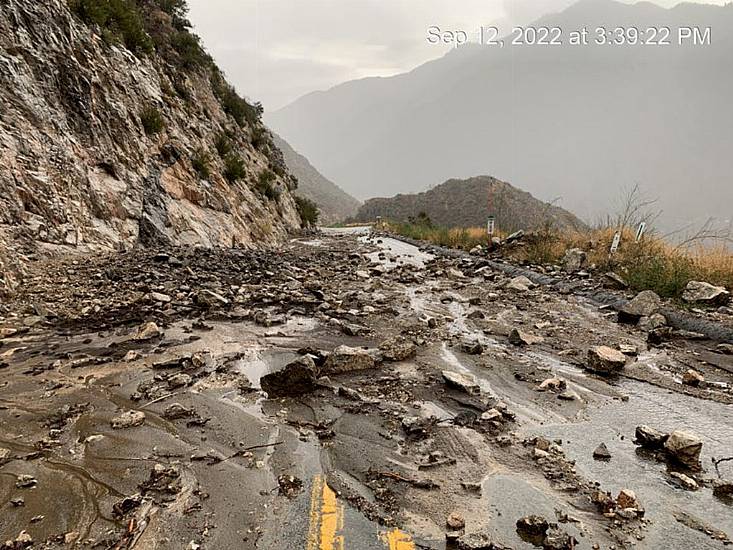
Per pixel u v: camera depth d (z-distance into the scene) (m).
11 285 6.93
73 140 11.05
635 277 9.03
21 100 9.64
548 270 11.50
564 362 5.44
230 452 3.23
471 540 2.39
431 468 3.12
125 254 10.26
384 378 4.75
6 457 3.04
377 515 2.61
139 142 14.38
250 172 28.30
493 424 3.80
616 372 5.11
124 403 3.94
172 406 3.85
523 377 4.91
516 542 2.43
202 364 4.89
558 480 3.02
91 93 12.21
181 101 20.66
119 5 17.84
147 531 2.39
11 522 2.43
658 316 6.87
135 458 3.10
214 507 2.62
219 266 10.57
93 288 7.47
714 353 5.75
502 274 11.80
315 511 2.62
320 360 5.03
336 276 11.70
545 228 14.79
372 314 7.60
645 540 2.49
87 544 2.29
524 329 6.86
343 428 3.66
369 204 105.94
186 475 2.92
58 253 8.92
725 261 8.96
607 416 4.05
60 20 11.84
